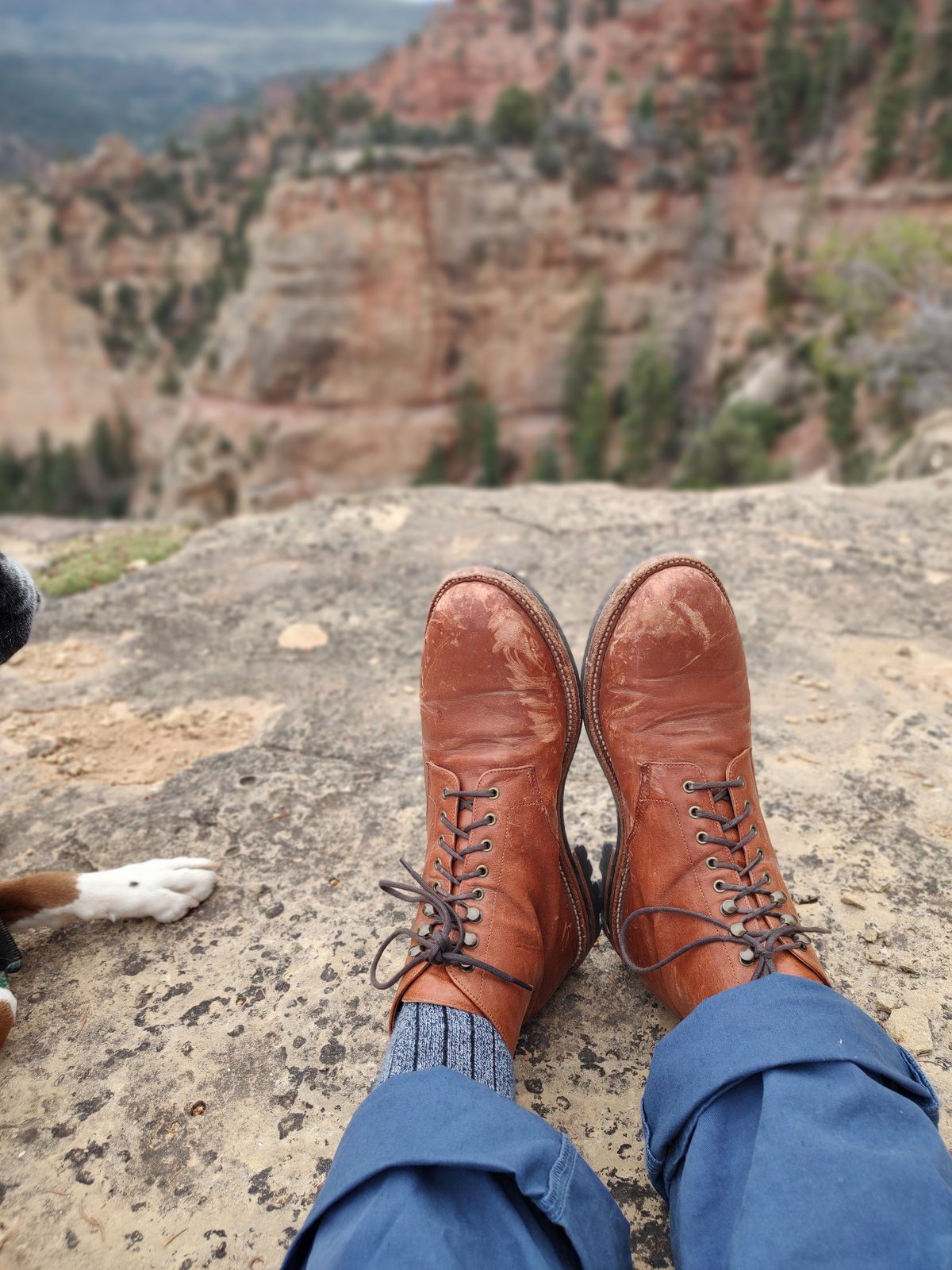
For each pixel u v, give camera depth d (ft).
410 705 3.18
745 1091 1.52
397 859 2.48
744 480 52.90
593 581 3.94
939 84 62.54
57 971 2.19
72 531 5.28
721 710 2.09
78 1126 1.86
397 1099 1.51
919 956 2.13
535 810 2.01
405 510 4.78
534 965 1.86
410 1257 1.29
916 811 2.57
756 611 3.61
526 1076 1.91
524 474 70.85
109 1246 1.66
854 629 3.48
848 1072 1.47
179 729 3.13
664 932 1.90
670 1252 1.62
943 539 4.15
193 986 2.14
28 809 2.77
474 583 2.21
